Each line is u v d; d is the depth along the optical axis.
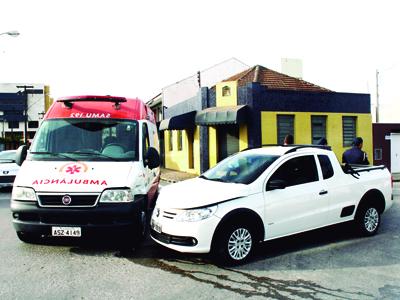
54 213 5.18
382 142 21.78
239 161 6.20
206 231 4.83
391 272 4.76
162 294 4.08
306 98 17.42
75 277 4.59
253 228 5.23
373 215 6.62
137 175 5.79
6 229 7.16
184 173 20.61
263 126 16.36
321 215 5.89
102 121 6.56
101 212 5.23
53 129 6.39
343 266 4.98
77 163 5.80
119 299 3.95
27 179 5.42
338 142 18.31
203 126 18.28
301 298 3.96
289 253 5.57
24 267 4.94
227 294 4.07
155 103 27.98
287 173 5.70
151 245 5.97
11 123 71.69
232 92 16.94
